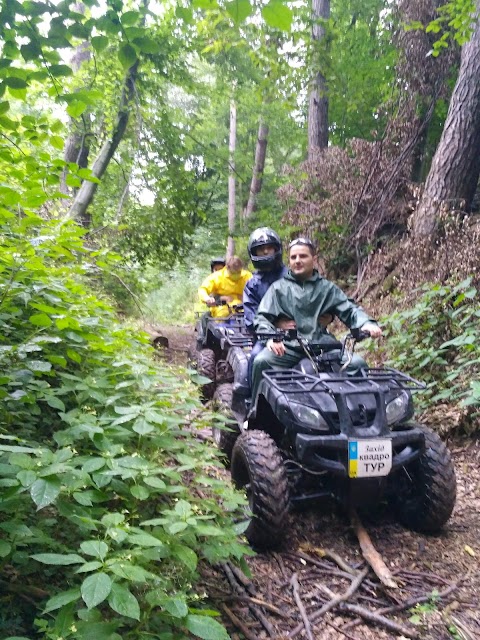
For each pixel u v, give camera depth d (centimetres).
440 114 956
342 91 1198
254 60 888
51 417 317
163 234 1032
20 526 195
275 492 295
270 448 312
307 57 964
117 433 263
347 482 302
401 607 262
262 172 1733
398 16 932
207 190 1878
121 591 164
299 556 304
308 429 302
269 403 335
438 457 318
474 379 495
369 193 896
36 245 309
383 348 580
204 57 1083
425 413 503
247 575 249
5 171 319
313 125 1141
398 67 920
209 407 455
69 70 238
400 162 877
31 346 280
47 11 217
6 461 224
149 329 941
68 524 237
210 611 188
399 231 902
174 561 226
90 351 361
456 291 550
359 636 245
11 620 195
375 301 762
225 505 249
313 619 253
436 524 319
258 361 371
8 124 272
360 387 315
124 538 189
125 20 224
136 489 225
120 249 956
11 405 286
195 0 214
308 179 970
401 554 308
